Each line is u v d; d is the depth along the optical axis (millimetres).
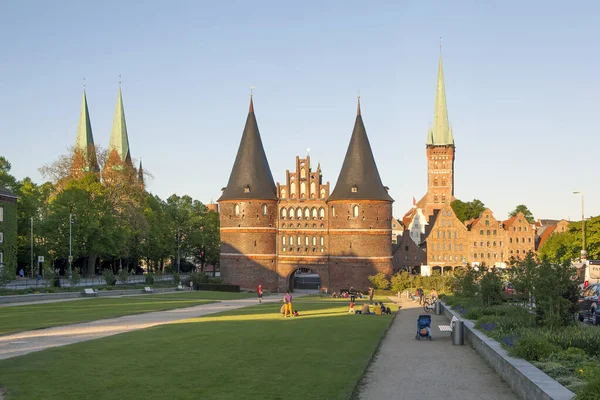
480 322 33812
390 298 86438
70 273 89250
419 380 22781
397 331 39125
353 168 107125
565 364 20625
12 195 92500
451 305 53281
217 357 26312
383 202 106312
